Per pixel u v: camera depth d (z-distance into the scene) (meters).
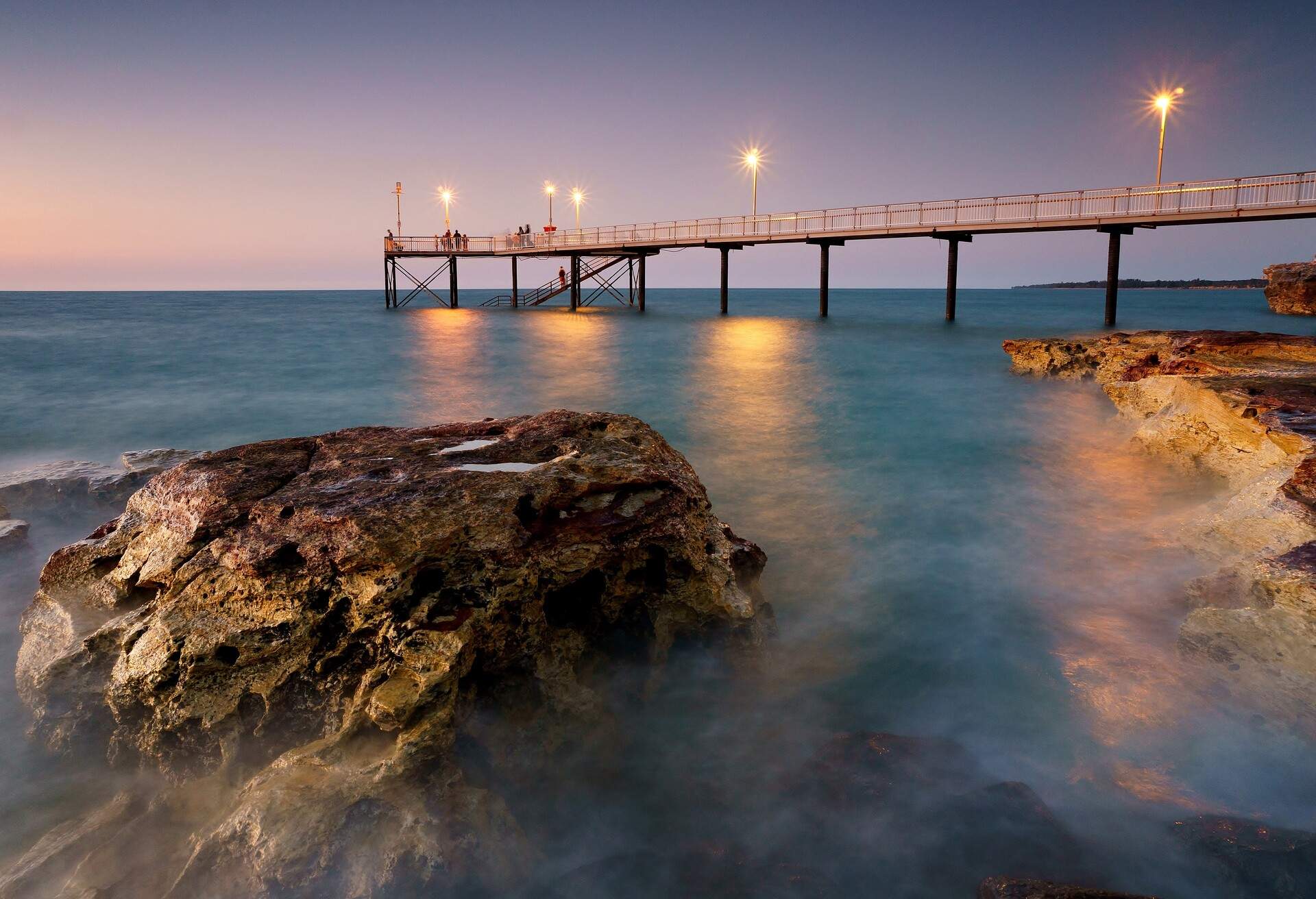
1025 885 3.29
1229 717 5.02
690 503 5.98
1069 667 5.84
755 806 4.43
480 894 3.66
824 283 41.94
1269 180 22.95
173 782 4.39
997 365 24.03
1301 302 49.72
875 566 8.07
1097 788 4.45
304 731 4.32
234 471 5.73
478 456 6.08
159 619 4.56
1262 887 3.44
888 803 4.21
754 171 43.75
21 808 4.39
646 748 5.06
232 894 3.50
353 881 3.46
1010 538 8.86
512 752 4.57
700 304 94.44
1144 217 26.09
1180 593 7.01
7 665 5.87
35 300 133.75
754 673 5.73
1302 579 5.40
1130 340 19.91
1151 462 11.79
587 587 5.30
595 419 7.11
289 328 42.69
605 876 3.86
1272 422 8.95
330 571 4.55
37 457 13.77
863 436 14.71
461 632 4.31
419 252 55.81
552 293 60.72
